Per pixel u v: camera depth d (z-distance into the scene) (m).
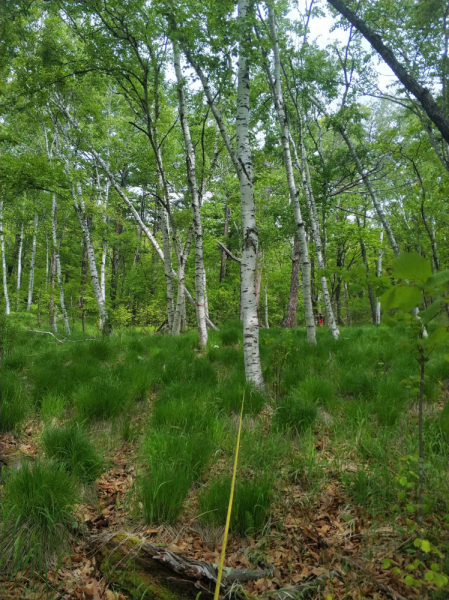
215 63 5.66
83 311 14.66
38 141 13.78
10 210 15.77
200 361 6.08
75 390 4.84
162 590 2.01
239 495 2.58
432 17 5.87
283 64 9.62
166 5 5.81
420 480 2.05
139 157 10.74
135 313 17.78
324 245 11.46
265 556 2.30
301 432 3.83
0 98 9.02
